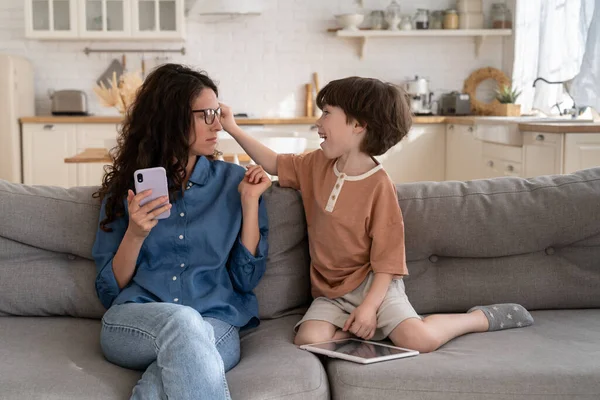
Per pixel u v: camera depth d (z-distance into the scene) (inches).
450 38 259.6
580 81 163.5
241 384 63.6
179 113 76.6
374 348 71.8
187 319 64.9
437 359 69.2
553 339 75.2
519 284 86.0
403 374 65.2
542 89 197.0
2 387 61.2
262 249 79.6
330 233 80.7
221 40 258.8
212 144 79.0
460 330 76.8
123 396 62.3
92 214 82.9
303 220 85.6
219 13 236.4
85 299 81.1
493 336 77.1
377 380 64.8
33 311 81.3
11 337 73.9
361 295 78.9
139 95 79.5
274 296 83.0
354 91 80.0
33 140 238.2
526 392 63.9
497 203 86.2
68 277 81.7
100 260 76.9
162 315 65.6
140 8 244.4
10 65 232.2
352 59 260.7
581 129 149.9
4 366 65.4
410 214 85.2
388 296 77.7
